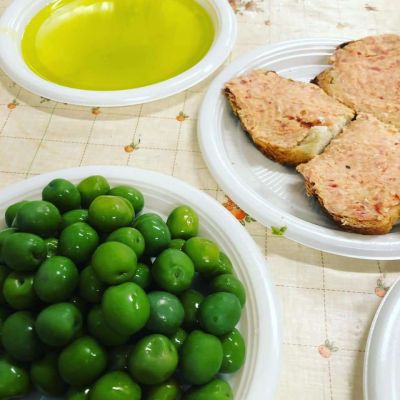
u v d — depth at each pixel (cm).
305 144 37
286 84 41
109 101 40
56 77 44
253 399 25
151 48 47
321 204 34
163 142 39
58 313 23
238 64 43
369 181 34
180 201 33
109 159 38
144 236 27
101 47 47
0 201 33
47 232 27
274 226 33
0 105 41
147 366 22
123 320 23
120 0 51
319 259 32
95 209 26
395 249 32
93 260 24
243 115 39
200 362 23
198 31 48
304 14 50
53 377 24
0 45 44
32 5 48
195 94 42
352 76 41
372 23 49
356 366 28
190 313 26
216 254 28
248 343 27
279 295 31
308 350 28
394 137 37
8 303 26
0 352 26
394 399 25
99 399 22
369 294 31
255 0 52
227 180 35
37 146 38
